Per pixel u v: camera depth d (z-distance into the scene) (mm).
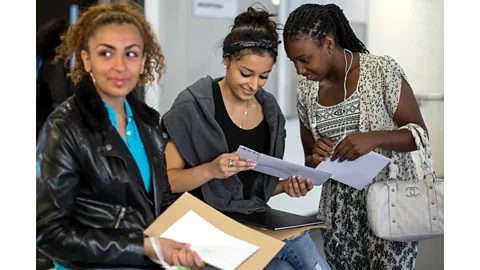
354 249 2307
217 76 3385
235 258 1632
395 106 2133
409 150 2139
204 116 2061
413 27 3814
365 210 2262
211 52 3336
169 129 2049
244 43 1933
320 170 2125
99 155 1580
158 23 3082
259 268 1610
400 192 2172
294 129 3643
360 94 2160
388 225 2162
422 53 3869
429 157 2111
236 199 2111
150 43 1799
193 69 3277
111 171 1597
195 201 1829
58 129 1538
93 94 1601
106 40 1635
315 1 3479
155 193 1730
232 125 2113
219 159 1946
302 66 2111
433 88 3941
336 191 2301
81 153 1555
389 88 2119
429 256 3254
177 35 3176
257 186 2199
